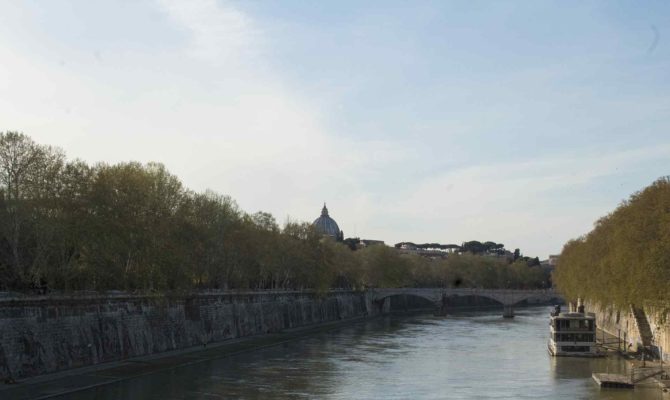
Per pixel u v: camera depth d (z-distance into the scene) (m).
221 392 90.56
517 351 140.62
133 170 129.00
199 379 100.94
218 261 163.62
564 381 100.75
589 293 152.38
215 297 152.75
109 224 109.25
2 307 87.50
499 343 157.25
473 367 116.31
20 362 90.00
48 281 102.50
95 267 106.50
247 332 168.25
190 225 140.25
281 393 90.56
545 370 112.50
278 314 190.62
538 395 89.31
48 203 98.00
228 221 165.88
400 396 89.19
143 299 122.44
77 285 114.19
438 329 199.38
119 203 115.81
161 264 121.06
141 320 121.06
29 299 92.56
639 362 119.44
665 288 86.38
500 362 122.94
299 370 111.75
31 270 97.38
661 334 115.00
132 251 118.38
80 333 103.31
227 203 172.50
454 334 181.50
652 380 98.38
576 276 171.62
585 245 170.50
